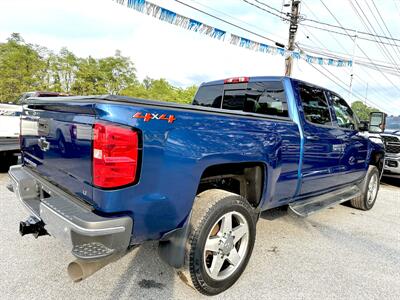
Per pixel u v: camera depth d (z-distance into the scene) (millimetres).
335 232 4109
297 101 3438
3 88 28062
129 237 1921
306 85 3689
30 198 2686
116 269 2783
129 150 1831
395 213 5297
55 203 2082
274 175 2930
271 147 2828
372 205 5473
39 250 3023
